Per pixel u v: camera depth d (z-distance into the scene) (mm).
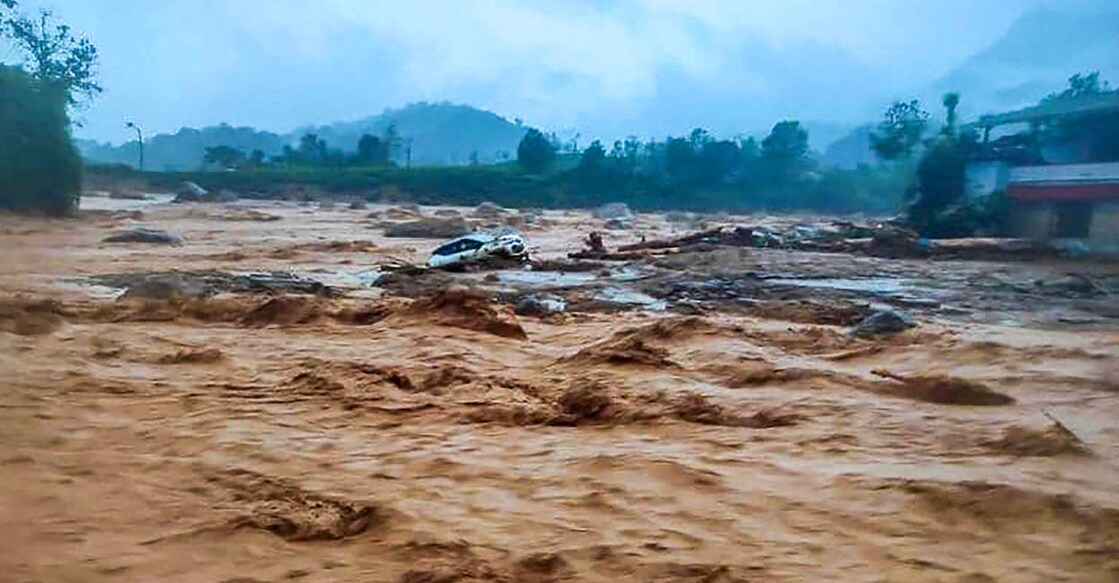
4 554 6301
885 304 22703
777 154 96562
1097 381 12547
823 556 6434
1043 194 38719
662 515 7289
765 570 6188
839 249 38312
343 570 6191
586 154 101875
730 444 9625
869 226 49312
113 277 25547
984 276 29469
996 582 5988
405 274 29297
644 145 108000
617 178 99188
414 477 8328
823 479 8172
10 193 45406
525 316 20125
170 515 7195
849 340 16375
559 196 96750
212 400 11430
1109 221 36094
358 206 82500
